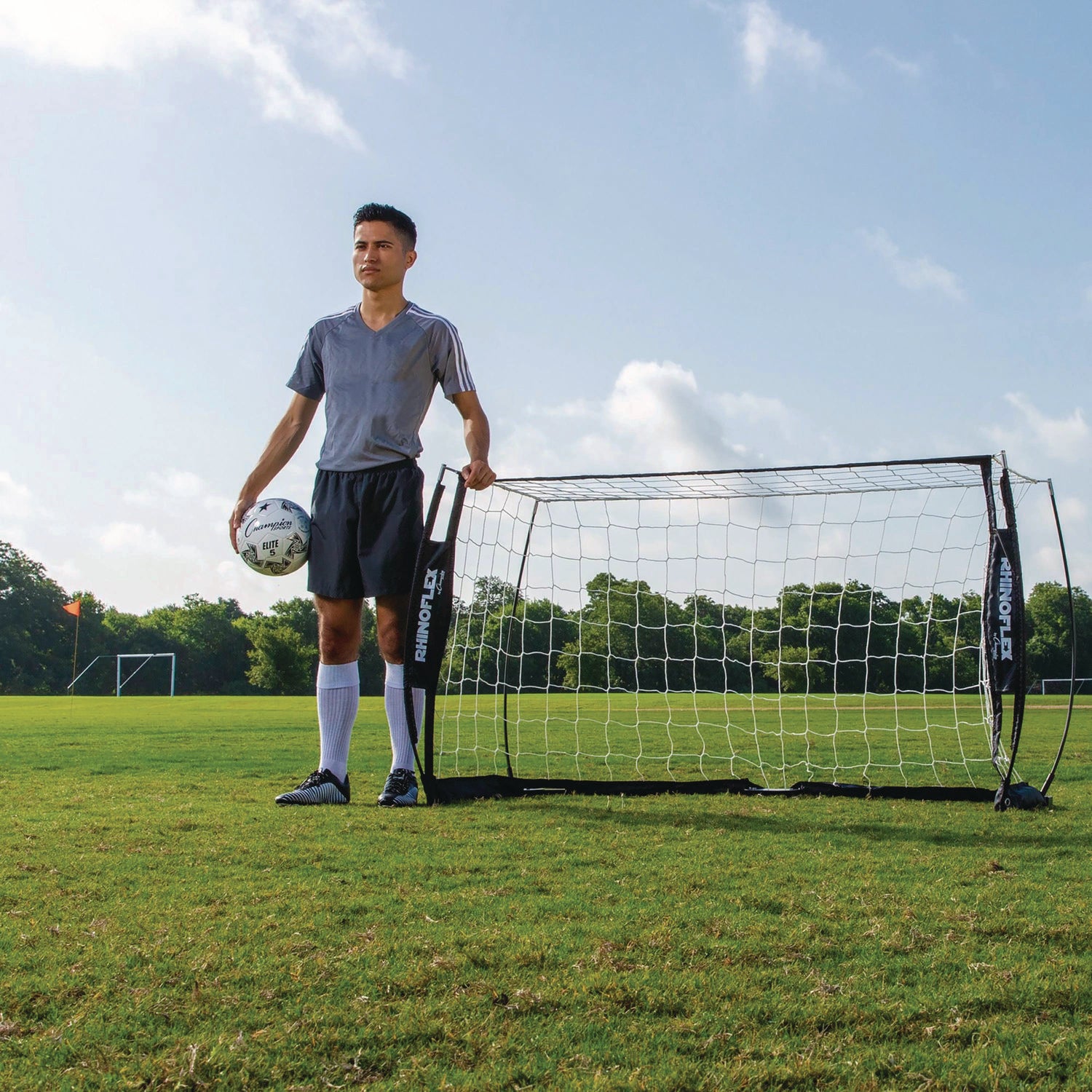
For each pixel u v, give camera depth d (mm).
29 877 3008
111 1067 1560
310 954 2150
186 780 6320
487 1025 1735
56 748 9414
